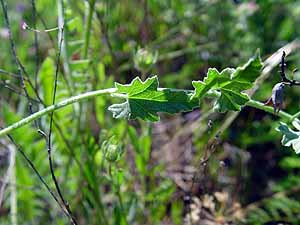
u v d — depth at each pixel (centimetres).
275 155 30
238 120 30
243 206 28
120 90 16
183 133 30
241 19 34
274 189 28
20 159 27
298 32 32
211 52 33
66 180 26
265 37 33
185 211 26
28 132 27
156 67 33
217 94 16
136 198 25
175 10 36
